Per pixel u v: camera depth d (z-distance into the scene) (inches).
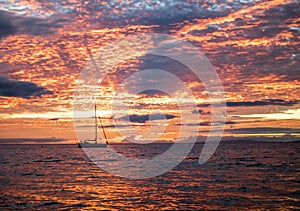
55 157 4320.9
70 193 1357.0
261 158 3474.4
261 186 1481.3
